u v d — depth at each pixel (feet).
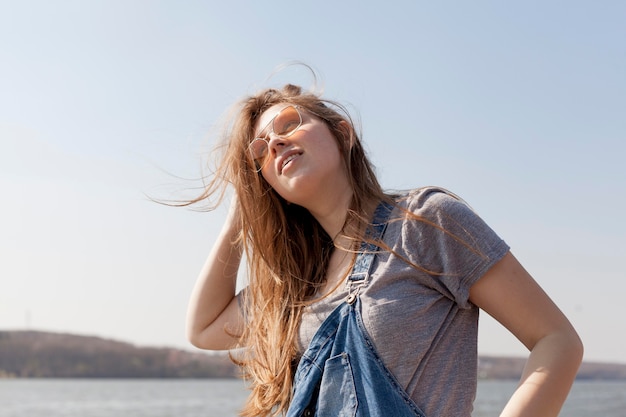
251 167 7.86
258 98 7.96
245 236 7.88
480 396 223.92
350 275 6.62
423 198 6.61
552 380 5.74
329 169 7.17
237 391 339.57
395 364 6.08
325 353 6.45
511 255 6.31
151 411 173.37
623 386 346.33
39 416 159.74
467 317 6.45
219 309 8.30
